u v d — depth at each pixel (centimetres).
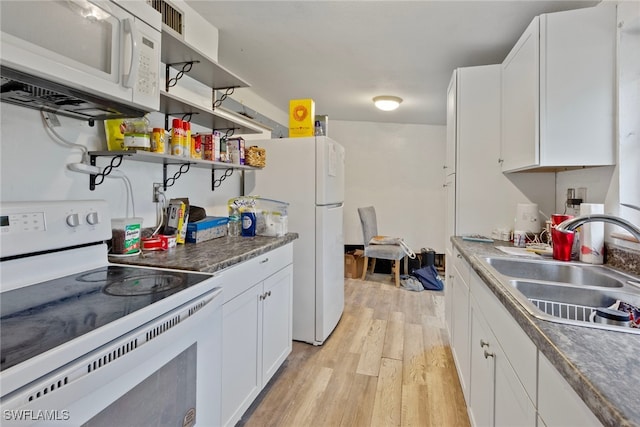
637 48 143
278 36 230
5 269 102
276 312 194
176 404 102
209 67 183
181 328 97
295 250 247
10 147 113
